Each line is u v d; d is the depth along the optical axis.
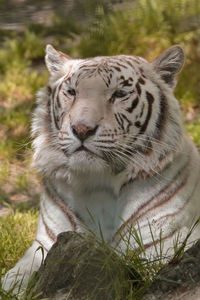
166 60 9.38
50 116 9.19
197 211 9.22
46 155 9.05
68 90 8.90
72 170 8.77
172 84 9.46
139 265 6.89
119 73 8.84
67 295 6.54
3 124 18.39
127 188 8.88
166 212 8.76
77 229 9.00
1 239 10.86
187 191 9.05
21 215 12.59
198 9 24.73
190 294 6.06
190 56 21.53
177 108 9.14
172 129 8.90
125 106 8.73
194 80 20.47
